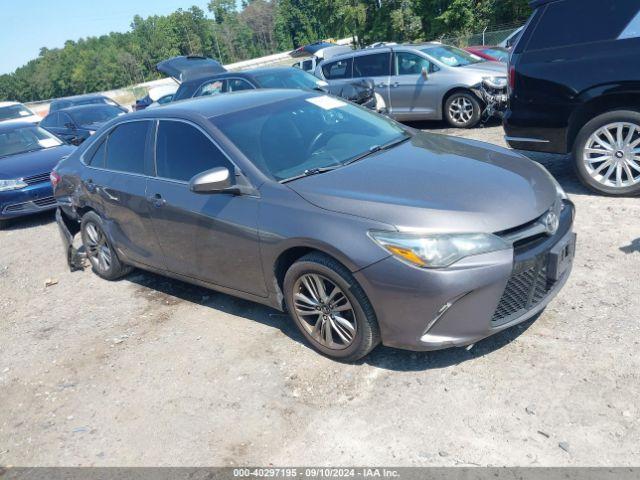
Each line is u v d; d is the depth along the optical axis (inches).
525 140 227.9
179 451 116.6
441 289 114.0
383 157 150.6
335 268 126.3
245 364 143.0
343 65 438.6
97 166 200.8
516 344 132.0
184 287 198.7
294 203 133.7
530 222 122.9
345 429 114.9
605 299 144.4
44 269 247.9
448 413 114.2
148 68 5241.1
